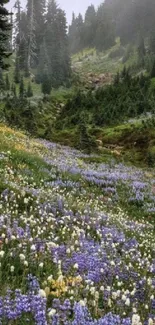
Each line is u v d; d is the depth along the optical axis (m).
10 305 4.57
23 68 151.12
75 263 6.75
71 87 157.00
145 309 5.93
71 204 12.83
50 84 142.38
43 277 6.11
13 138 26.56
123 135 71.50
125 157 52.59
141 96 104.94
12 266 5.64
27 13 169.88
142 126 73.12
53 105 123.00
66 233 8.91
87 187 19.73
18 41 169.75
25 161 19.22
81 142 47.31
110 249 8.89
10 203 9.87
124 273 7.44
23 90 122.44
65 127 90.06
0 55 34.25
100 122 89.44
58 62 156.00
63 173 20.66
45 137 61.59
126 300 5.42
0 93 115.44
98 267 7.02
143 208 19.08
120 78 165.00
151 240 12.70
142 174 33.69
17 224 8.17
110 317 4.73
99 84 175.62
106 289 5.92
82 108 106.25
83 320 4.48
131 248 10.20
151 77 137.50
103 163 37.03
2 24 32.41
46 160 22.77
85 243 8.39
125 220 14.56
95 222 11.13
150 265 8.81
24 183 13.52
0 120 38.69
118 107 98.06
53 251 7.12
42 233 8.27
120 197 19.98
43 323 4.30
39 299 4.78
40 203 11.02
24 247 6.95
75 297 5.49
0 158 17.02
